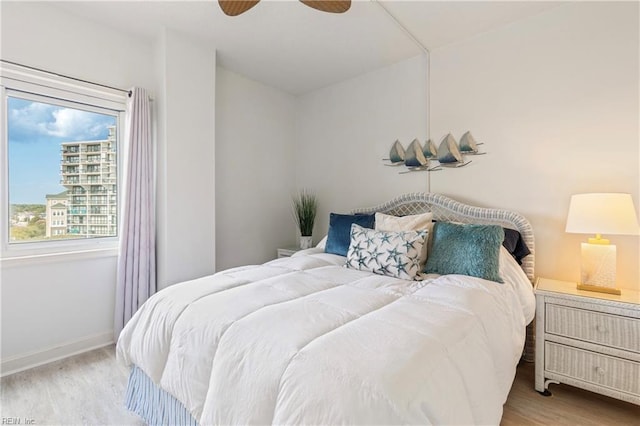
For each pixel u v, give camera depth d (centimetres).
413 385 86
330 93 357
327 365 92
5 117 207
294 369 94
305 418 84
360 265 206
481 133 252
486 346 124
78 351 232
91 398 176
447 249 199
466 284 165
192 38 260
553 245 220
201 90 268
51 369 208
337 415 81
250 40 263
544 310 183
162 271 251
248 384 101
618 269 197
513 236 216
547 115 223
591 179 206
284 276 178
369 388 83
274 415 92
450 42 265
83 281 236
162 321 143
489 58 248
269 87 360
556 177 219
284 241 378
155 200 256
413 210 279
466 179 260
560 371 177
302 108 384
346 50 280
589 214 178
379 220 245
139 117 246
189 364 123
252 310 129
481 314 136
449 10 223
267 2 214
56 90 224
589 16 207
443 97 272
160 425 140
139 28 245
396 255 194
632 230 168
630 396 157
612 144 200
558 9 218
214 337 120
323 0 165
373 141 321
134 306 244
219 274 186
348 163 341
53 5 216
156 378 136
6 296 204
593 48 206
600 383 166
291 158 385
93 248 243
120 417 161
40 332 217
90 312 239
